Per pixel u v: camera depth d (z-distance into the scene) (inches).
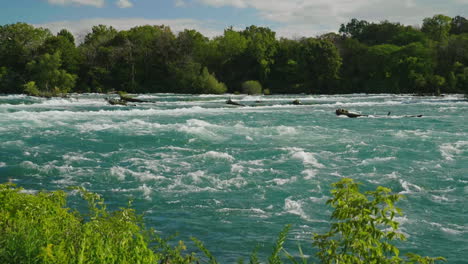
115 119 1440.7
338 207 210.4
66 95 3021.7
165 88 3986.2
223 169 737.0
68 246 227.6
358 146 938.1
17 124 1269.7
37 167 737.6
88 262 211.0
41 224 273.3
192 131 1128.2
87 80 4050.2
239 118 1512.1
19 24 3934.5
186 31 4409.5
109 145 956.6
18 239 234.1
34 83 2957.7
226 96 3134.8
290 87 4067.4
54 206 303.4
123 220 279.0
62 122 1334.9
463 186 634.8
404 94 3415.4
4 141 992.2
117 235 254.8
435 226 478.0
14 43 3855.8
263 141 1013.2
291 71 4215.1
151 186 634.2
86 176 688.4
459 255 407.5
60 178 678.5
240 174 702.5
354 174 703.7
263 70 4229.8
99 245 223.5
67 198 566.3
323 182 652.1
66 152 879.1
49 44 3941.9
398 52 4133.9
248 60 4414.4
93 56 4111.7
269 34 5561.0
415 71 3821.4
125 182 654.5
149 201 564.4
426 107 1974.7
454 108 1891.0
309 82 4116.6
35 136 1062.4
